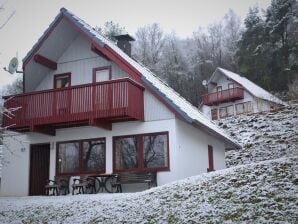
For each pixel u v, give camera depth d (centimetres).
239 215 967
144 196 1325
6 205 1511
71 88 1952
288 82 5688
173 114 1895
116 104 1847
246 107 5103
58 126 2055
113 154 1959
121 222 1111
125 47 2534
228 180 1234
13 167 2170
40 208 1391
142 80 1947
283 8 6550
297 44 6084
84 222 1170
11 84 4081
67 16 2066
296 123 3559
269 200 1005
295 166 1210
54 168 2059
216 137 2242
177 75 8125
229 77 5309
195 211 1057
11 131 2138
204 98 5425
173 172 1841
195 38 10256
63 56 2222
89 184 1895
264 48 6231
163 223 1036
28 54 2114
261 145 3341
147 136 1925
